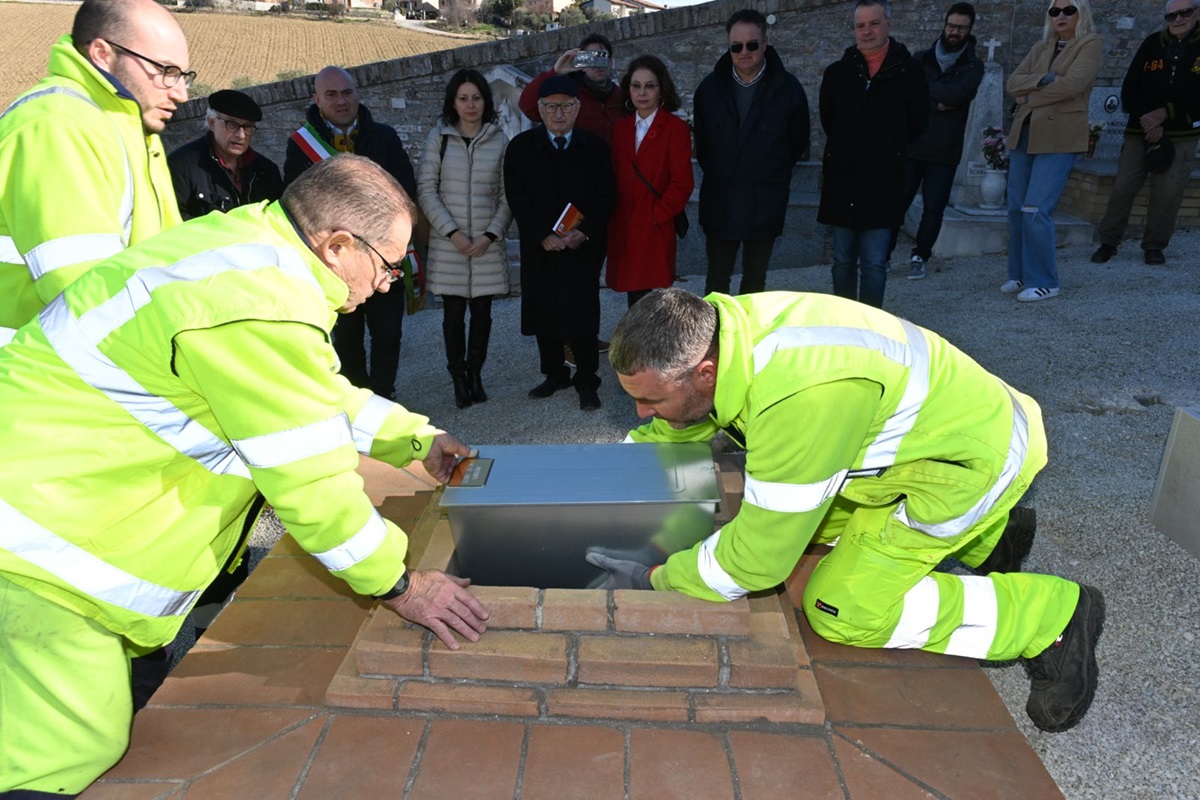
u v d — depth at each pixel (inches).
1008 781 69.1
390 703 76.8
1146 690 93.0
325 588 94.7
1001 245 288.0
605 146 179.8
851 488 84.5
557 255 177.9
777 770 70.0
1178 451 116.8
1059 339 199.0
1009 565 101.9
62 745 66.9
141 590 69.3
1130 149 245.1
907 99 190.7
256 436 64.5
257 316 62.1
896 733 74.1
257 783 69.8
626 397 193.3
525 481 83.0
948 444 77.3
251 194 163.2
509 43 383.6
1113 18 348.5
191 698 79.3
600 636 77.4
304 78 411.2
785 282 290.2
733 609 76.0
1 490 62.5
